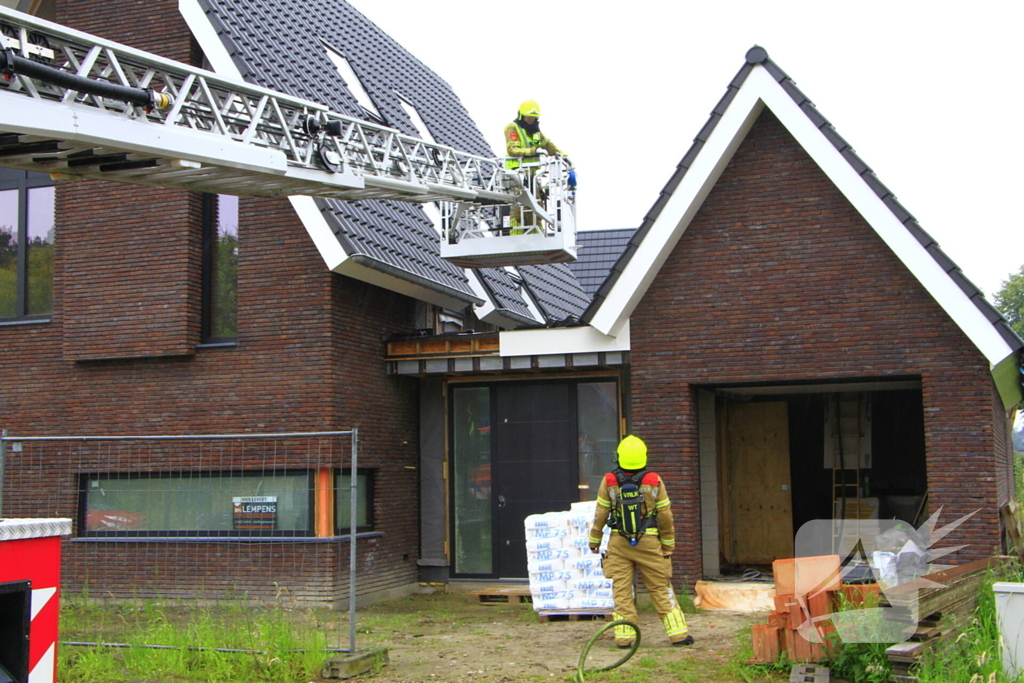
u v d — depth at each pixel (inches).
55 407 539.2
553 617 459.5
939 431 457.4
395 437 560.7
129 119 294.2
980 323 438.3
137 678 328.8
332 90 579.8
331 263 492.7
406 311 585.9
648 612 464.8
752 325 489.4
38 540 209.5
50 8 572.4
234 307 525.3
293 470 502.0
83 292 529.3
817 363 478.6
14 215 562.6
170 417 521.0
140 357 523.5
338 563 493.0
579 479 554.6
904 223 450.9
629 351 510.6
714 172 485.1
